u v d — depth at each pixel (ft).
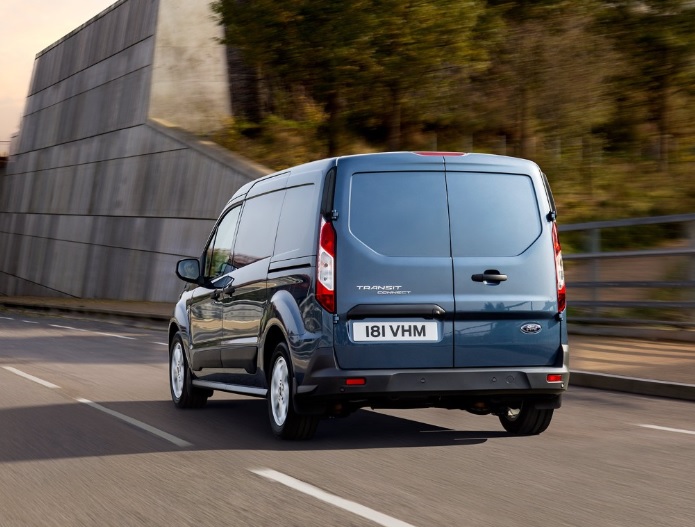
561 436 27.22
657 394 36.68
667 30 123.85
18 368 48.88
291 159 134.62
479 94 132.67
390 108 132.87
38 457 24.47
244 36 125.80
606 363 43.09
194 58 154.30
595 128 132.46
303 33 122.11
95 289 163.43
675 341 50.72
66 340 70.44
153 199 146.61
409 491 19.83
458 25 121.29
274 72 129.18
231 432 28.37
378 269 24.61
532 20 128.06
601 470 22.07
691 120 130.31
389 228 24.86
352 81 124.67
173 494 19.88
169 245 140.36
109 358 54.80
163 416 32.14
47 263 188.24
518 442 26.18
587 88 127.95
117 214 157.99
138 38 160.86
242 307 29.09
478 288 25.04
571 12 127.34
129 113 158.92
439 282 24.82
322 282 24.61
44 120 201.67
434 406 25.68
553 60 127.44
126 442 26.68
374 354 24.54
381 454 24.34
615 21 126.52
